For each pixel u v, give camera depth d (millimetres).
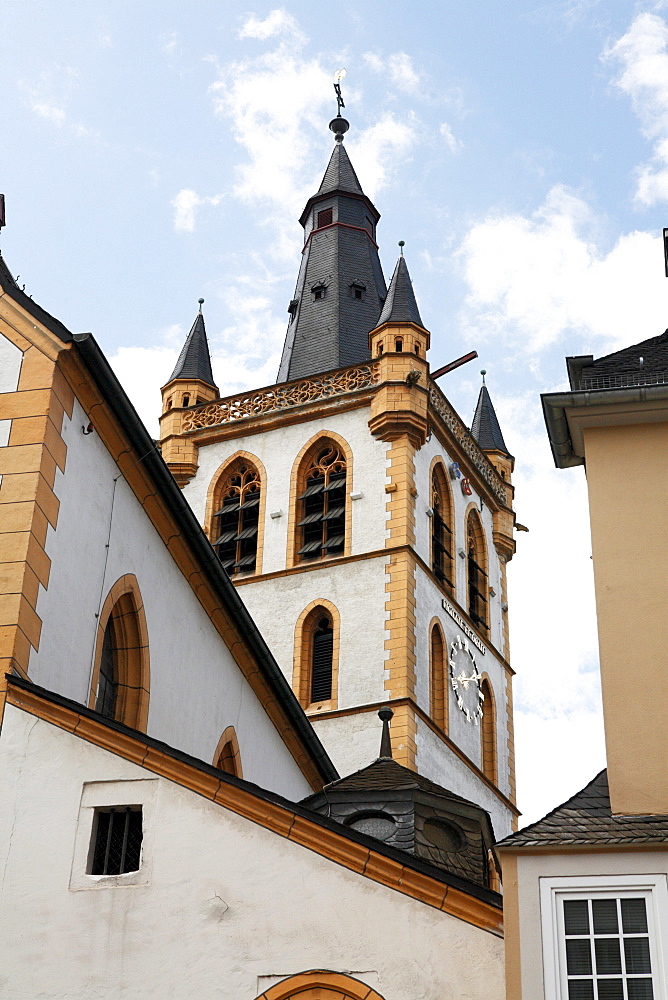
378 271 68062
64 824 19062
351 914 18109
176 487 26219
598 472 20500
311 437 57688
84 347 23297
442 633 54625
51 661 21906
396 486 54875
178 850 18719
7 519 21828
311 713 51500
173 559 27672
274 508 56875
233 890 18422
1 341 23469
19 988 18156
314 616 53969
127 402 24266
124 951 18234
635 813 18188
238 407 59656
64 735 19609
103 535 24344
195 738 28453
